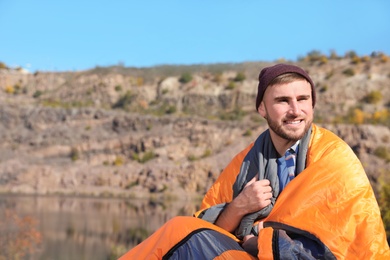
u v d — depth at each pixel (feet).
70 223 118.42
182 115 229.45
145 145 203.10
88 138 210.59
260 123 211.61
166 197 179.11
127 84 257.75
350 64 252.62
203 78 256.52
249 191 10.88
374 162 167.63
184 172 188.14
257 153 11.46
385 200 47.11
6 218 92.79
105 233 107.04
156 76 262.26
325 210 10.00
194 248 10.07
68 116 220.02
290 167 11.09
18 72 276.00
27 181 194.49
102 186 192.13
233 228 11.09
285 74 10.87
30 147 210.59
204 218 11.30
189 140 204.44
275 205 10.44
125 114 221.25
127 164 200.13
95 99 252.42
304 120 10.91
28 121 220.02
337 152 10.55
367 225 9.90
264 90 11.10
